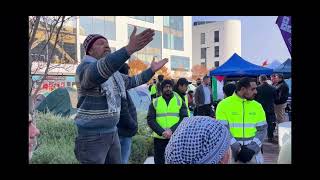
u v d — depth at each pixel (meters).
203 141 1.34
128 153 4.48
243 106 4.17
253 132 4.14
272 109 8.05
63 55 8.46
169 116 5.13
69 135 5.91
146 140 6.64
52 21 5.93
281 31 6.02
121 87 3.84
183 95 5.35
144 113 7.54
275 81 9.40
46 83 7.50
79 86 3.58
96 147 3.65
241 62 9.99
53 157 5.09
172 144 1.39
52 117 6.60
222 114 4.20
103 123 3.63
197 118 1.41
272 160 5.50
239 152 3.94
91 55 3.68
